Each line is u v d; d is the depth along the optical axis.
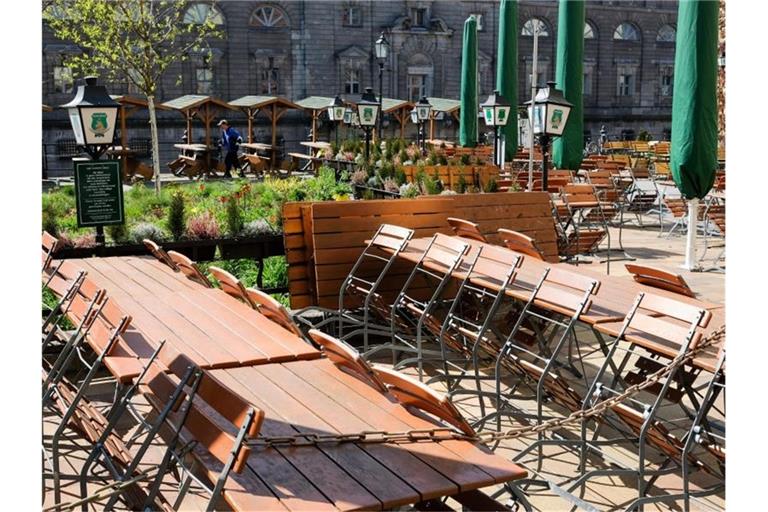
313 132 40.53
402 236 8.19
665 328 5.06
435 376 7.51
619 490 5.49
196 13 50.19
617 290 6.73
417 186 13.73
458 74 56.97
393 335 7.84
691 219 12.66
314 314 8.96
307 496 3.45
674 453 5.05
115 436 4.77
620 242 14.48
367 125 19.59
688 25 10.92
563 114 11.51
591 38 61.31
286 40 52.81
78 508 4.83
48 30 45.53
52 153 45.97
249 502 3.39
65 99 45.91
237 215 9.95
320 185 16.70
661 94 63.38
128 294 6.96
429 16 56.06
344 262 8.91
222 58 51.22
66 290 6.18
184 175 34.03
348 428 4.17
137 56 24.80
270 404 4.51
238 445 3.31
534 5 58.66
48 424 6.27
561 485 5.52
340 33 53.91
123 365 4.70
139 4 23.52
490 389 7.54
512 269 6.64
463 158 19.16
